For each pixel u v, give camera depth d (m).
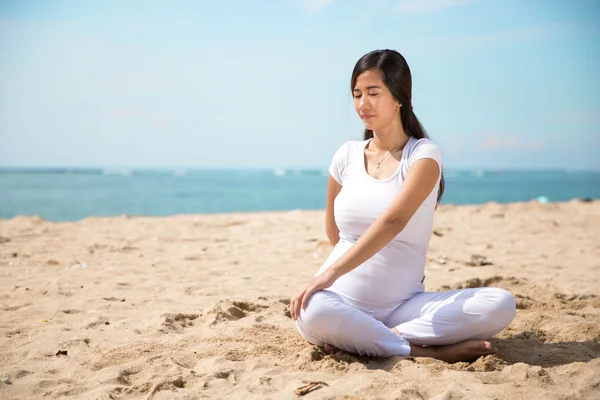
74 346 3.18
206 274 5.47
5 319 3.78
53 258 6.23
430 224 3.05
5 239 7.59
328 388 2.47
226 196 30.80
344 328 2.82
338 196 3.16
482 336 2.91
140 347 3.12
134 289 4.78
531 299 4.35
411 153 2.97
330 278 2.85
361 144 3.23
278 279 5.25
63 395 2.49
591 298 4.45
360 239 2.85
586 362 2.84
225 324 3.62
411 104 3.07
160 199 26.72
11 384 2.59
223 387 2.57
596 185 66.81
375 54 3.00
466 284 4.78
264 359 2.92
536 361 3.00
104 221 10.26
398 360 2.83
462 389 2.46
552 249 7.14
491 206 12.45
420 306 2.95
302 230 8.95
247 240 7.87
